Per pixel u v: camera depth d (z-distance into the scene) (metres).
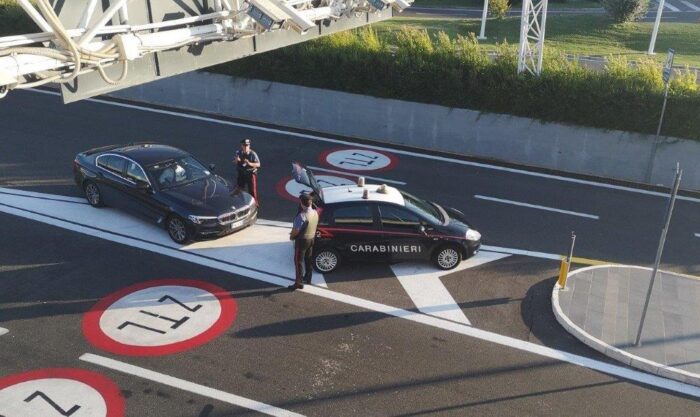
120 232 12.49
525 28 17.48
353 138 19.69
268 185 15.34
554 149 17.75
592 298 10.62
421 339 9.45
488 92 17.98
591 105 16.94
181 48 9.16
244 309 10.06
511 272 11.56
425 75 18.58
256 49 10.97
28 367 8.57
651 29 33.94
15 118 19.39
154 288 10.59
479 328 9.79
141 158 12.67
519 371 8.79
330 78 19.62
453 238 11.26
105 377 8.41
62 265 11.22
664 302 10.59
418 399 8.13
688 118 16.19
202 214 11.73
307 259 10.69
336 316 9.95
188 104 21.69
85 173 13.31
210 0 9.33
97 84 7.93
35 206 13.50
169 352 8.96
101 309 9.96
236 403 7.98
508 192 15.74
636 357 8.99
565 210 14.73
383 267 11.52
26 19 24.80
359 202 11.09
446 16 41.22
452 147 18.91
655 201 15.62
